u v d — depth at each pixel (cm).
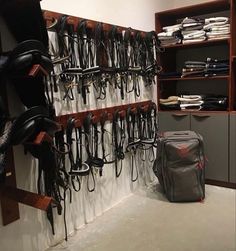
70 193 240
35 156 198
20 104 195
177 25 343
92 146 255
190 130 340
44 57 170
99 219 268
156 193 322
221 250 215
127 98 303
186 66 340
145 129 327
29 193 167
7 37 183
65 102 230
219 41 320
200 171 293
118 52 277
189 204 292
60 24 217
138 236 238
